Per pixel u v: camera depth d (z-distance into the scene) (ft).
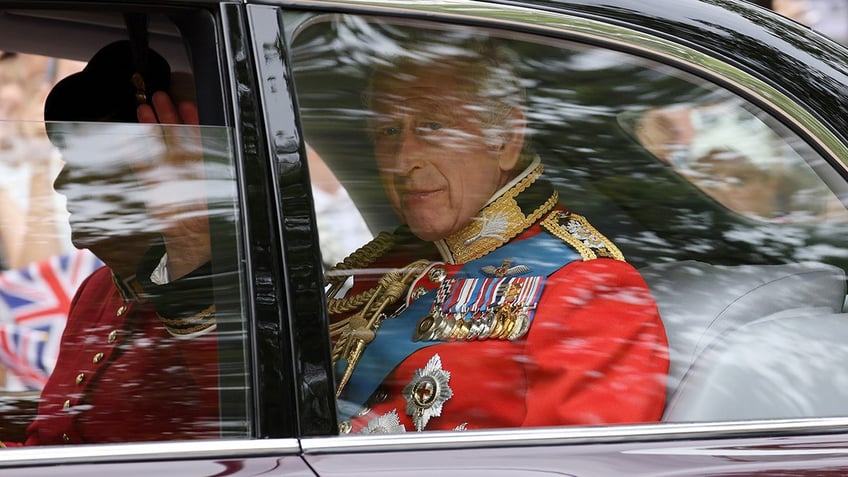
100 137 20.16
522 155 24.64
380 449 19.67
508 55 22.98
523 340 24.17
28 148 20.10
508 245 24.97
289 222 19.89
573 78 23.36
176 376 19.89
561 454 20.24
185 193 20.07
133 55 22.39
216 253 19.89
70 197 20.22
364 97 21.76
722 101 23.52
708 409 22.90
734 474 20.26
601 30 22.91
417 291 23.98
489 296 24.41
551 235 25.14
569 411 23.43
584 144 24.45
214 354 19.74
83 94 22.97
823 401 23.04
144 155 20.18
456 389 23.70
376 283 23.49
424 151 23.06
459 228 24.68
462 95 23.09
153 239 20.18
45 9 21.50
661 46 23.09
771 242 24.44
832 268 24.12
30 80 22.90
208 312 19.83
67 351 20.35
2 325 20.26
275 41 20.63
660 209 24.93
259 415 19.34
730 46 23.58
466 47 22.43
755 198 24.35
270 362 19.48
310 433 19.45
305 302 19.69
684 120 23.90
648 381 23.49
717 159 24.14
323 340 19.69
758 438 21.49
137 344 20.16
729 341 23.66
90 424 20.11
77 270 20.42
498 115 23.76
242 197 19.88
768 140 23.72
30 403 20.29
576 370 23.71
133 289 20.22
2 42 22.85
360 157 22.17
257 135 20.12
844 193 23.58
